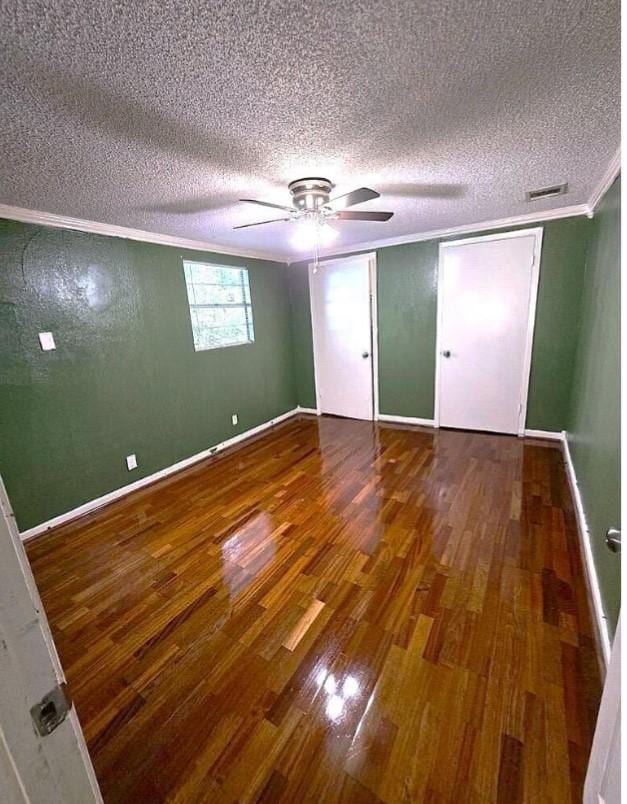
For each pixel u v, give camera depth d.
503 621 1.55
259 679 1.36
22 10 0.83
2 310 2.23
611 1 0.90
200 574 1.96
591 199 2.70
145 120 1.33
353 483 2.91
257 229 3.04
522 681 1.29
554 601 1.64
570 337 3.29
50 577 2.00
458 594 1.71
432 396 4.14
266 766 1.09
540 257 3.28
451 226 3.46
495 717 1.18
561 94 1.29
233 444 4.09
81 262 2.61
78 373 2.63
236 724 1.21
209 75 1.10
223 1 0.84
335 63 1.08
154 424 3.22
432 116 1.41
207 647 1.51
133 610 1.73
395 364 4.31
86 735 1.20
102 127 1.37
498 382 3.72
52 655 0.42
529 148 1.74
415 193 2.36
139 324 3.05
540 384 3.52
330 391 4.92
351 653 1.44
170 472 3.38
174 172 1.80
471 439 3.73
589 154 1.83
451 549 2.03
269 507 2.63
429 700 1.24
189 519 2.54
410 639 1.49
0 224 2.19
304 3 0.87
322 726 1.19
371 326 4.34
